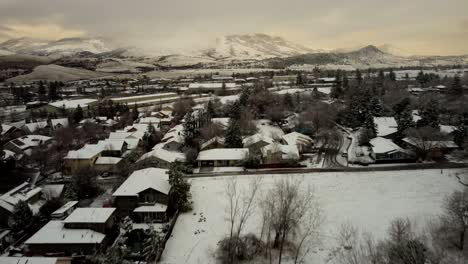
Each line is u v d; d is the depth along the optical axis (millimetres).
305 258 43531
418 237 43438
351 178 66250
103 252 43469
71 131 103062
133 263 40719
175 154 75938
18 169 72812
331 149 85062
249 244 45688
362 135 87500
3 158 73812
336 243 45906
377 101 107250
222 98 144000
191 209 56094
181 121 115875
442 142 75938
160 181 57500
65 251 44281
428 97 122438
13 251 45406
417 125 87250
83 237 44844
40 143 93312
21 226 50375
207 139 89000
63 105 142625
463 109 107625
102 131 111188
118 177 71500
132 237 47406
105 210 49562
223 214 54219
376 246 43094
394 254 37812
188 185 56906
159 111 130750
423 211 52688
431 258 37875
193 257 44219
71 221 46250
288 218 44500
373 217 51938
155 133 97750
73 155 75375
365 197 58469
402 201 56438
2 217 52781
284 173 69938
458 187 59938
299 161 77062
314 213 53438
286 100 124312
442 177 64562
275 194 52094
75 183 62625
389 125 92625
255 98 124375
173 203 55656
